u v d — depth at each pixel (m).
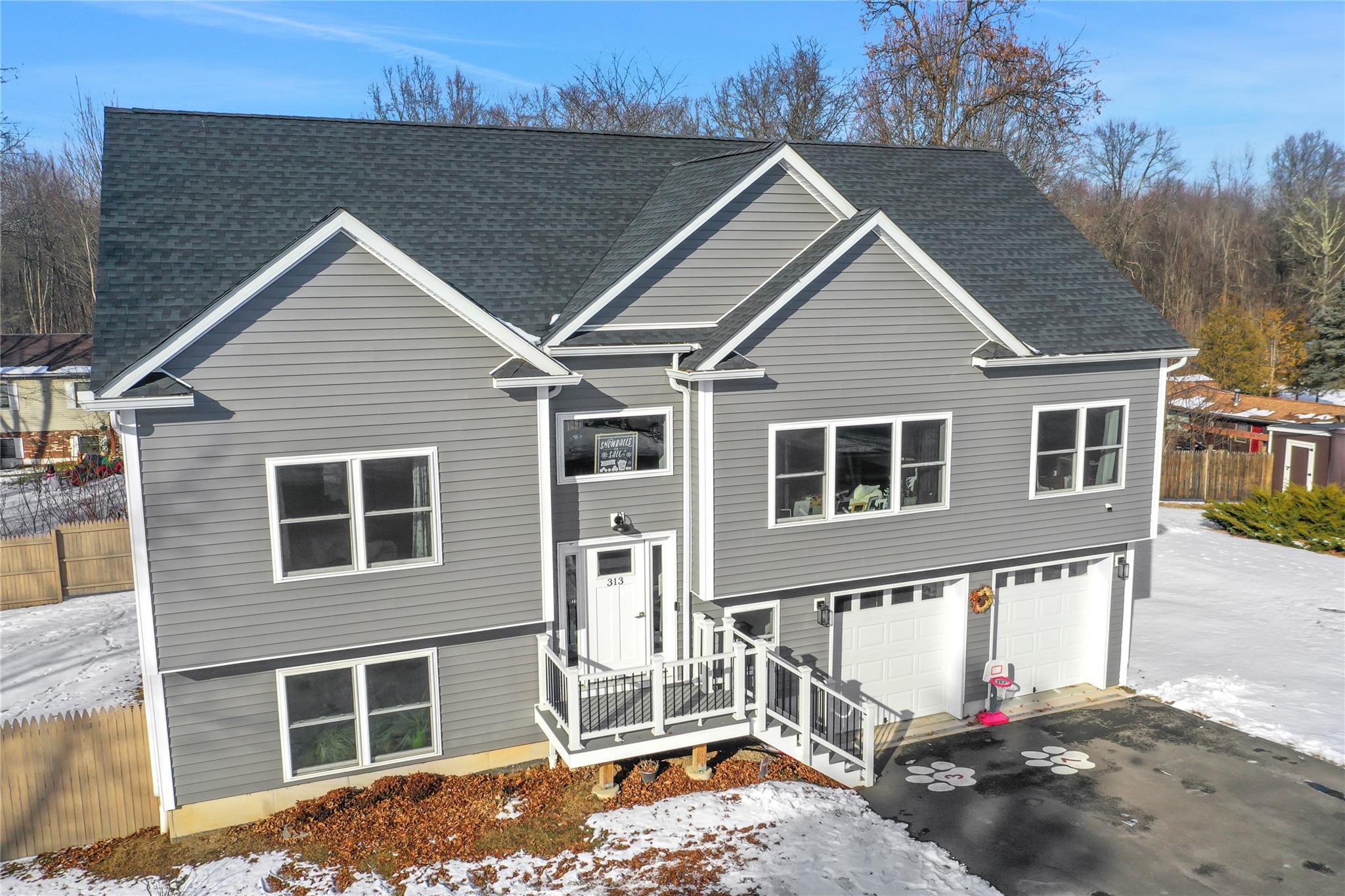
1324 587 23.17
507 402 12.59
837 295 13.98
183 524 11.26
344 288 11.62
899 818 12.93
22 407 39.09
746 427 13.69
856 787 13.86
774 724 13.62
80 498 28.70
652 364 13.82
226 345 11.19
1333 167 79.56
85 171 60.56
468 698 13.25
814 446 14.27
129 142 14.77
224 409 11.26
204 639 11.52
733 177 14.29
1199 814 12.98
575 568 13.92
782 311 13.69
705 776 13.62
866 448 14.59
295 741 12.49
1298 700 16.50
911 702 16.34
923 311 14.60
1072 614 17.48
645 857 11.64
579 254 15.09
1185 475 34.72
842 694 15.62
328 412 11.73
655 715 12.76
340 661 12.47
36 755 11.98
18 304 59.47
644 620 14.43
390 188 15.41
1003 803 13.34
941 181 19.36
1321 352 56.03
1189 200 88.31
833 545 14.51
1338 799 13.32
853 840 12.22
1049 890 11.17
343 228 11.42
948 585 16.27
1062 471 16.30
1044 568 17.11
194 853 11.78
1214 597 22.53
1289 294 67.88
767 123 49.16
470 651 13.17
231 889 10.94
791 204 14.50
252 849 11.80
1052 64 35.94
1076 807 13.19
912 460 14.98
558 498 13.55
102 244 12.72
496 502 12.71
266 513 11.60
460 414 12.36
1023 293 16.53
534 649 13.54
